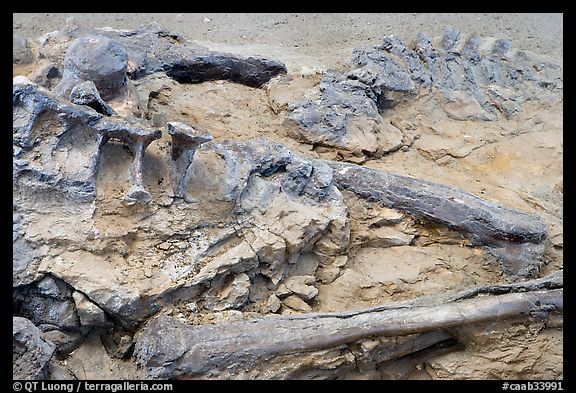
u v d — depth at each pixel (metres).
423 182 4.81
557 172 5.52
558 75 6.46
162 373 3.62
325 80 5.65
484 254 4.61
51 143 3.88
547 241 4.83
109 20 7.75
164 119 5.11
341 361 3.88
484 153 5.65
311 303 4.31
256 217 4.26
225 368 3.69
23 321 3.54
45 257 3.80
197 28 7.77
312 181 4.55
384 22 8.11
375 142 5.40
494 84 6.21
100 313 3.79
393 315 3.94
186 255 4.03
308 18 8.09
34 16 7.64
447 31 6.43
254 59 5.80
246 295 4.11
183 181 4.10
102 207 3.92
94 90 4.03
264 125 5.46
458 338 4.10
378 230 4.70
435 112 5.97
